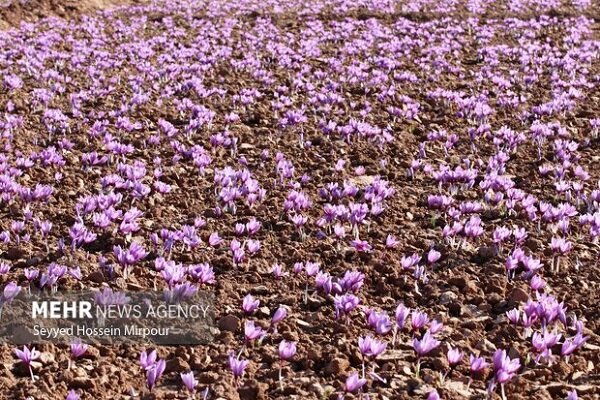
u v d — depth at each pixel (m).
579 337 2.48
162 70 5.73
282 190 3.57
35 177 3.62
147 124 4.55
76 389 2.40
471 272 2.93
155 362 2.51
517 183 3.65
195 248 3.07
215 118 4.73
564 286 2.85
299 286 2.88
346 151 4.10
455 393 2.39
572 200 3.41
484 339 2.59
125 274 2.84
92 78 5.61
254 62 6.09
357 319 2.69
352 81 5.61
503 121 4.69
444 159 3.98
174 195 3.51
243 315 2.71
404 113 4.80
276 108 4.80
